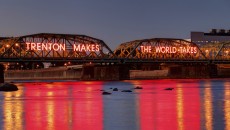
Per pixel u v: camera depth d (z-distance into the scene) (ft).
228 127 157.99
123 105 246.47
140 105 245.24
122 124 169.07
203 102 261.44
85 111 215.51
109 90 418.10
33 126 164.66
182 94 344.49
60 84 602.03
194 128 156.97
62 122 174.81
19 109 228.02
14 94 362.74
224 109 215.92
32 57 640.99
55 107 238.48
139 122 173.58
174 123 169.07
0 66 615.98
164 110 214.69
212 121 172.35
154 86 501.56
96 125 167.12
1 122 175.01
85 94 357.00
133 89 428.56
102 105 248.93
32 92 393.09
